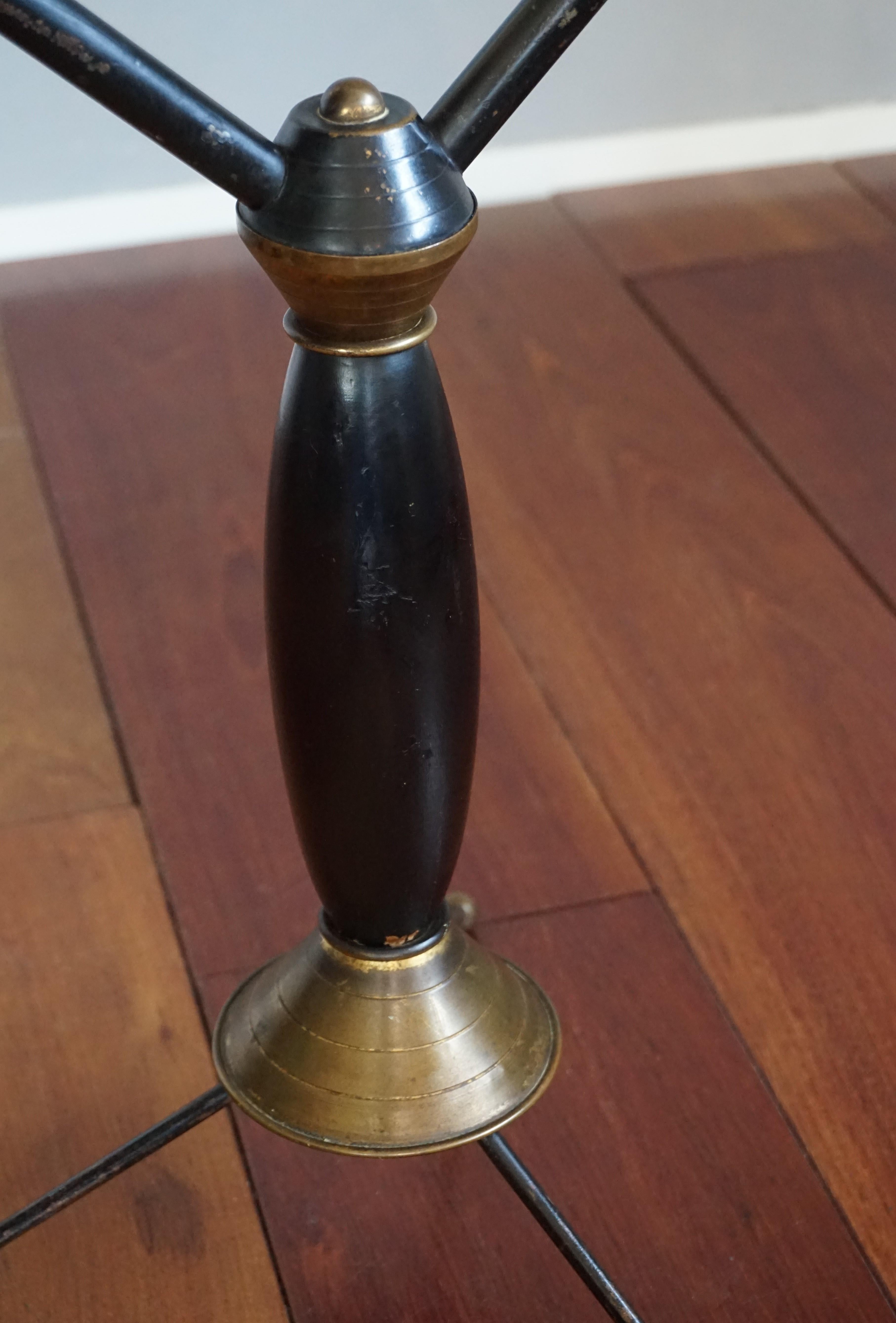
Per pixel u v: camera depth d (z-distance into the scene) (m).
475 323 1.58
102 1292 0.78
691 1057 0.87
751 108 1.91
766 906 0.94
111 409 1.43
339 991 0.70
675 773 1.04
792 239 1.76
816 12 1.84
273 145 0.57
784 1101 0.85
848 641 1.16
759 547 1.25
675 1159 0.83
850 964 0.91
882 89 1.93
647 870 0.97
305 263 0.56
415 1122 0.69
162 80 0.54
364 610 0.61
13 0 0.52
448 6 1.69
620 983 0.90
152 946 0.92
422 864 0.67
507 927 0.93
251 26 1.65
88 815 1.00
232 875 0.96
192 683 1.11
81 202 1.72
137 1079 0.86
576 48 1.80
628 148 1.89
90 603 1.19
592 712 1.09
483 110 0.58
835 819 1.00
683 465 1.36
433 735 0.64
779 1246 0.80
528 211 1.83
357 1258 0.79
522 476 1.34
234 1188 0.82
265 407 1.44
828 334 1.56
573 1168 0.82
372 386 0.59
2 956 0.91
